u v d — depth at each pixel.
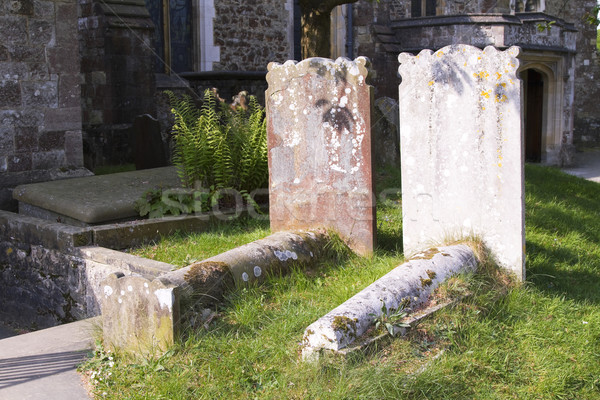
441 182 4.96
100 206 6.11
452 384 3.33
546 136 18.16
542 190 8.95
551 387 3.38
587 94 23.73
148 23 12.32
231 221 6.51
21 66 7.42
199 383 3.38
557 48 17.20
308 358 3.50
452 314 3.90
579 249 5.96
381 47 17.53
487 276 4.52
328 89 5.28
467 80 4.72
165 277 4.08
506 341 3.84
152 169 7.64
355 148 5.24
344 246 5.31
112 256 5.23
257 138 6.95
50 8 7.59
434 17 17.11
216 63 14.57
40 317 6.10
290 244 4.95
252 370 3.49
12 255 6.36
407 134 5.07
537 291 4.59
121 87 12.06
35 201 6.51
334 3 8.06
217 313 4.12
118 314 3.92
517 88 4.51
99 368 3.71
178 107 7.58
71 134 7.92
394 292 3.91
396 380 3.24
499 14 16.31
